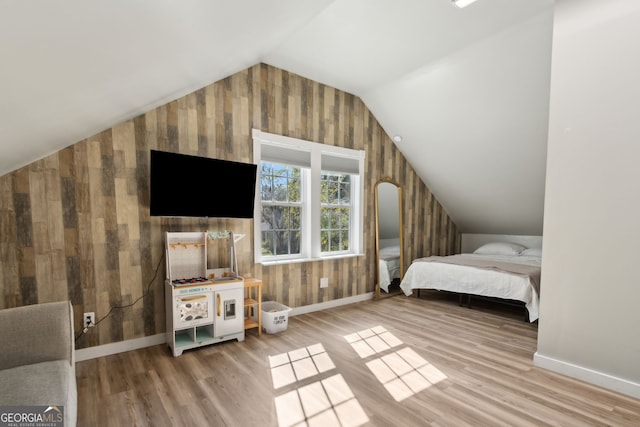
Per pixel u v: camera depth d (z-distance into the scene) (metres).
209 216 2.94
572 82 2.27
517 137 3.91
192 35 1.57
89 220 2.56
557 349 2.39
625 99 2.05
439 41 3.09
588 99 2.20
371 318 3.68
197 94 3.02
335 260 4.17
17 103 1.27
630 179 2.05
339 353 2.70
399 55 3.33
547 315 2.44
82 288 2.54
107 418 1.81
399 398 2.03
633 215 2.05
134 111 2.52
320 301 4.03
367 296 4.57
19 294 2.33
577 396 2.06
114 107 2.10
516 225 5.37
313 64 3.50
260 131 3.41
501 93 3.55
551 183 2.39
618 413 1.88
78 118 1.91
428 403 1.97
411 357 2.63
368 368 2.43
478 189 5.02
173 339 2.61
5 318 1.60
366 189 4.56
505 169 4.42
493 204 5.15
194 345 2.70
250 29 1.96
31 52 0.98
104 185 2.61
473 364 2.51
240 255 3.31
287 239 3.83
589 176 2.21
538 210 4.81
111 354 2.64
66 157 2.46
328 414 1.86
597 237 2.19
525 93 3.42
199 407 1.92
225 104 3.19
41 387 1.35
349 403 1.97
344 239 4.44
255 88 3.39
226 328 2.87
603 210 2.16
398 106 4.33
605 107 2.13
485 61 3.32
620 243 2.10
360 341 2.97
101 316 2.62
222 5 1.39
